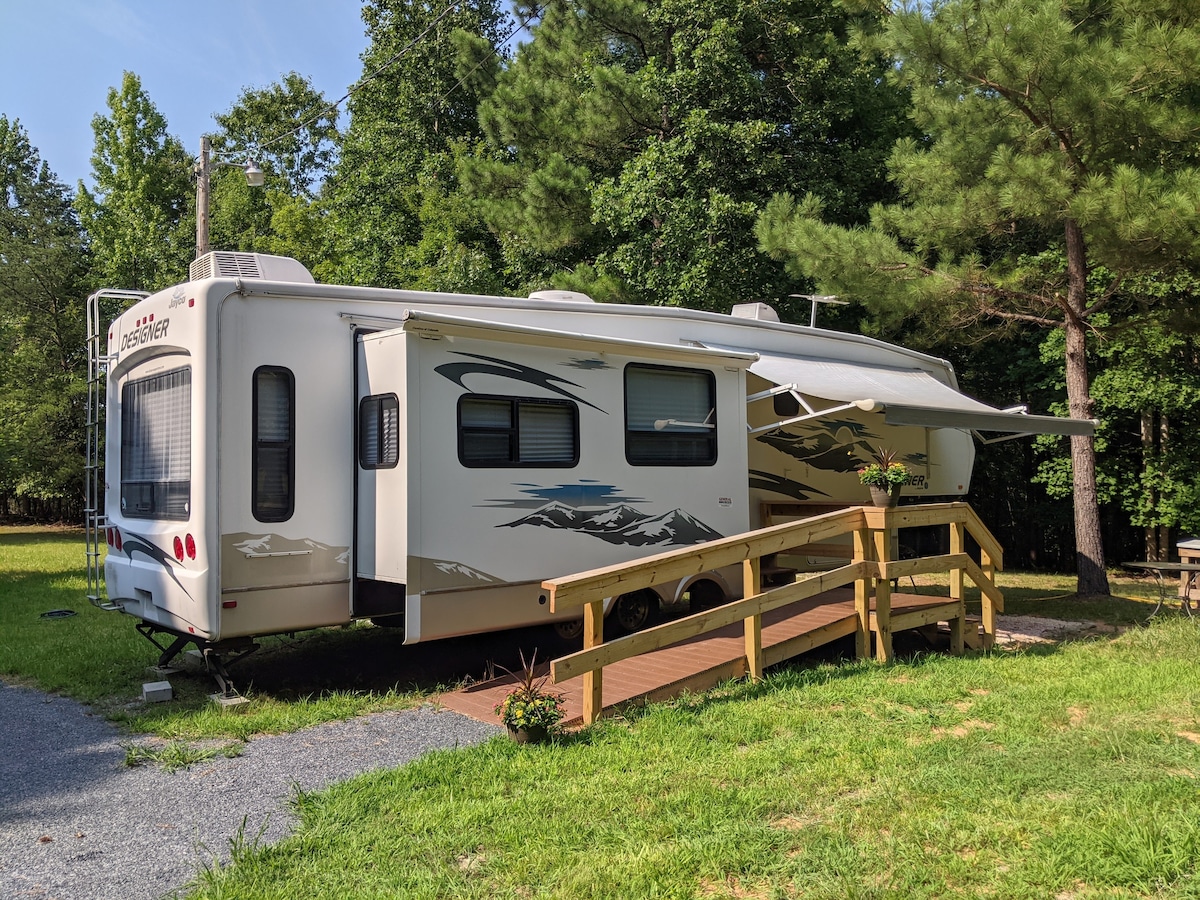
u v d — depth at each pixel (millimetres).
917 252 11250
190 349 5684
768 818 3639
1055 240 13422
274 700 5758
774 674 5969
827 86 14789
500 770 4176
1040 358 14148
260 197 25438
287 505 5828
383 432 5898
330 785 4137
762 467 8898
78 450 24312
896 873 3117
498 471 6125
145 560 6227
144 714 5414
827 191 14625
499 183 16766
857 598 6434
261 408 5777
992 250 14344
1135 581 13336
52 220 27422
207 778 4332
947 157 10234
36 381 24281
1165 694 5352
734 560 5633
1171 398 12648
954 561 6930
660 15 15398
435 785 4047
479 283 16016
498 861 3268
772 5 14523
